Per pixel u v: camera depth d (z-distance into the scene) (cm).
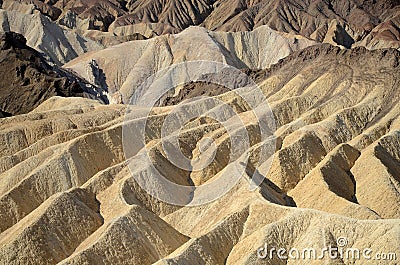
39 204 8319
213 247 6269
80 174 8769
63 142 9819
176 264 5781
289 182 8756
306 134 9812
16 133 10362
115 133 9600
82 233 7088
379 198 7988
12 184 8800
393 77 12094
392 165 8812
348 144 9456
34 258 6594
